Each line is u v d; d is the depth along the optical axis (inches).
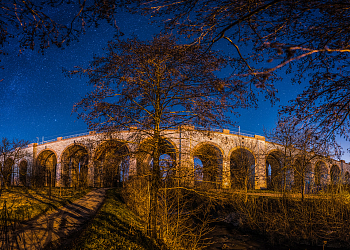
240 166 869.2
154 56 343.9
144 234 395.2
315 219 570.3
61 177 1587.1
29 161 1738.4
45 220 495.2
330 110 170.7
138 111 392.2
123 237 367.2
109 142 394.3
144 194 529.7
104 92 370.0
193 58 274.1
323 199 601.3
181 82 350.9
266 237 557.3
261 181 1348.4
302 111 172.2
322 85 162.7
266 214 620.1
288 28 150.3
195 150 410.6
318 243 496.1
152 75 386.9
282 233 546.0
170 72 358.9
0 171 1162.6
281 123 190.2
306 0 127.0
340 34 151.1
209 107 351.6
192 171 378.3
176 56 248.1
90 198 907.4
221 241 547.2
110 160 414.9
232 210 756.6
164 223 396.2
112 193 968.9
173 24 157.5
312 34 151.0
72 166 1706.4
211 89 323.9
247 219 654.5
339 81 154.5
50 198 812.6
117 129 390.6
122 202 743.1
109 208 560.1
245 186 745.6
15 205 591.2
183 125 399.9
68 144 1588.3
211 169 390.6
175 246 372.2
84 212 612.7
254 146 1382.9
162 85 386.0
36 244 334.0
